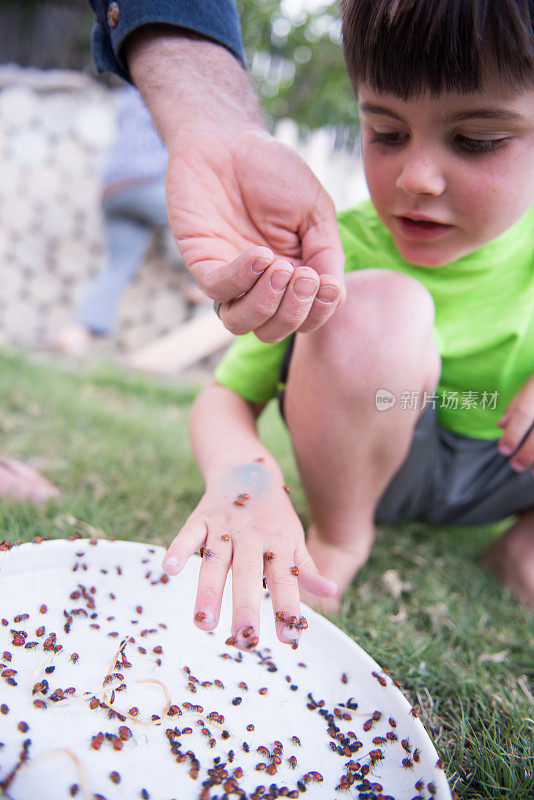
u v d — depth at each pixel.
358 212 0.75
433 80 0.56
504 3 0.54
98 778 0.49
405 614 0.73
